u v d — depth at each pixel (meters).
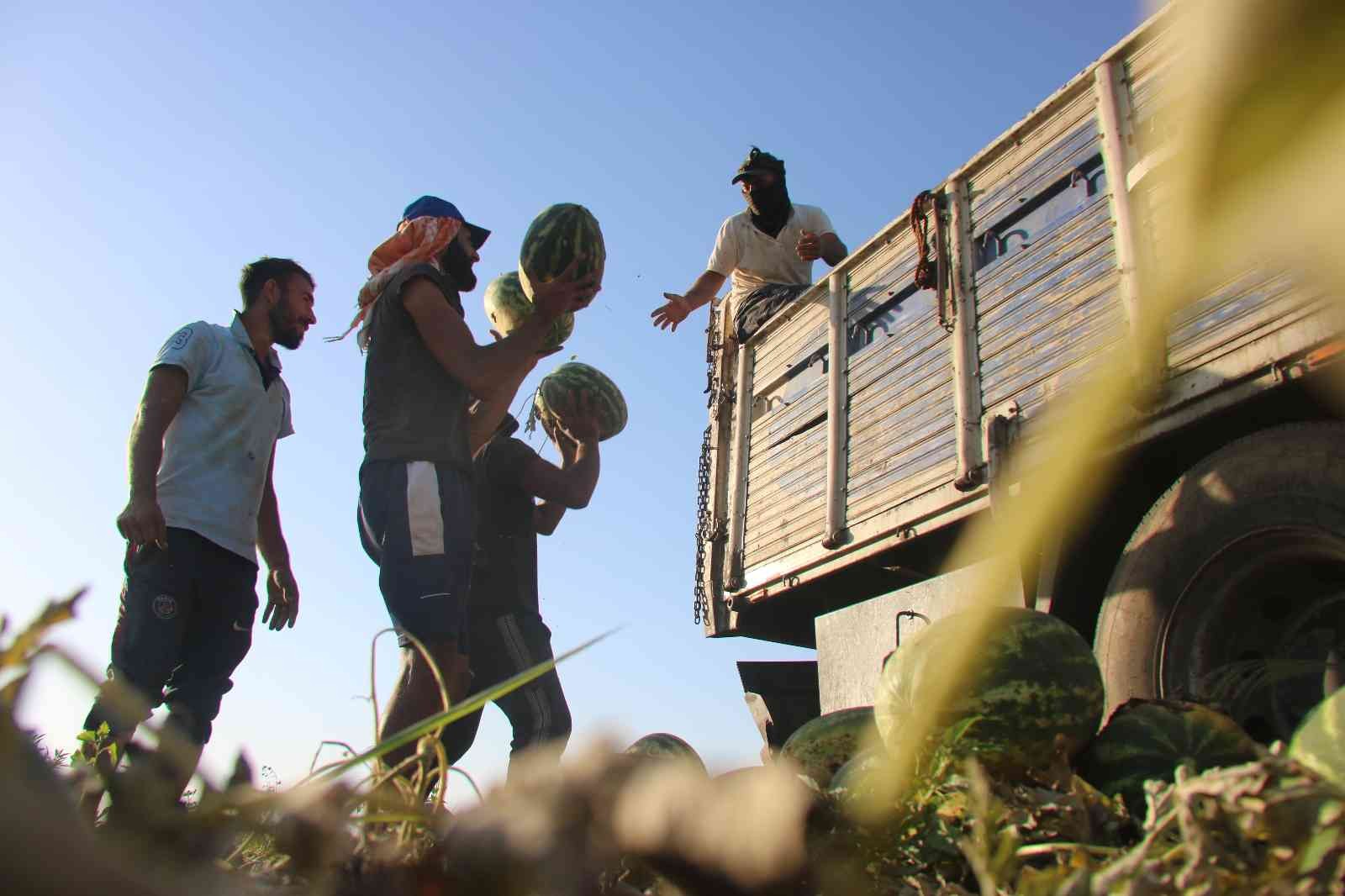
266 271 4.79
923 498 5.09
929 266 5.37
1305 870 0.93
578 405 5.45
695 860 0.86
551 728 4.70
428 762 1.20
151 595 4.09
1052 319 4.48
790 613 6.82
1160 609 3.79
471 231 4.70
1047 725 2.53
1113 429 3.98
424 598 3.65
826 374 6.25
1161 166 3.96
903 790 1.47
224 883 0.35
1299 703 3.24
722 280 8.12
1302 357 3.38
